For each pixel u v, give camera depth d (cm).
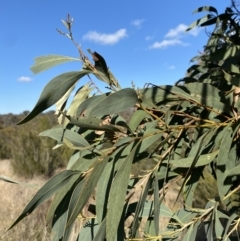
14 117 2550
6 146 1265
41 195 88
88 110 96
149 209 112
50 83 91
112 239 86
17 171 893
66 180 92
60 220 96
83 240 107
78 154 111
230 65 140
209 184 375
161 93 104
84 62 103
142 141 97
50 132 100
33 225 407
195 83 104
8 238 375
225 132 102
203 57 172
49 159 911
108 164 94
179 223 113
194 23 178
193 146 105
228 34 178
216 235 109
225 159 101
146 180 102
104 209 93
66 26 101
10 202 520
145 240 104
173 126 101
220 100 103
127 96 91
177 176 114
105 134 104
